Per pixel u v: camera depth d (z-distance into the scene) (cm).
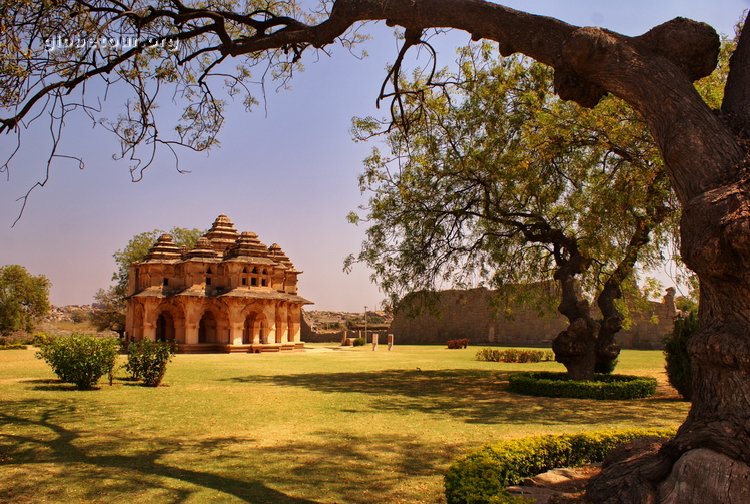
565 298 1634
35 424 1027
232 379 1909
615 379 1614
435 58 798
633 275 1755
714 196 411
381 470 715
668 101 456
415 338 5791
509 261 1838
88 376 1556
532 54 531
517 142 1566
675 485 422
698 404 447
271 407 1254
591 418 1105
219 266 3759
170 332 3941
